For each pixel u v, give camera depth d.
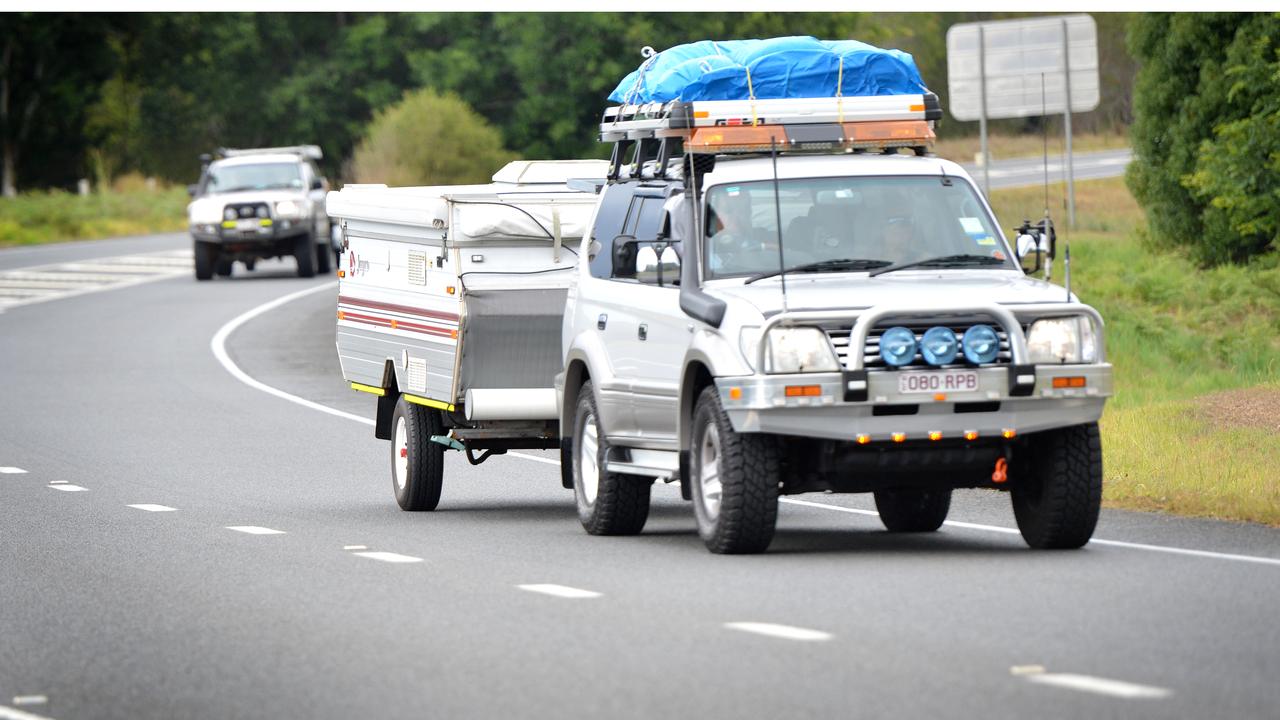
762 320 32.31
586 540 37.72
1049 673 23.08
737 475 33.03
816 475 33.53
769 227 35.28
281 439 59.81
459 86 191.25
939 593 29.05
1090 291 80.81
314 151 143.38
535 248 42.84
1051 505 33.34
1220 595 28.55
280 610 29.98
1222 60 83.50
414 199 43.56
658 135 36.81
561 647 25.83
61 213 199.50
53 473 51.69
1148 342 71.69
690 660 24.58
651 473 36.31
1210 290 76.69
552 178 49.91
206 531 40.22
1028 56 89.00
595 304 39.00
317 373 81.06
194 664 26.02
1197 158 83.44
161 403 70.31
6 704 24.05
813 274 34.59
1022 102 89.25
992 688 22.31
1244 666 23.38
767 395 31.81
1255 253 82.69
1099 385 32.50
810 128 36.69
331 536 39.09
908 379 31.81
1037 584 29.75
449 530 39.91
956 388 31.94
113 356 88.00
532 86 177.75
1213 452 45.19
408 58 195.88
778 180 35.88
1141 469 43.66
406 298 44.91
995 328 32.28
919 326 32.16
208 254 131.50
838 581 30.52
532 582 31.81
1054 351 32.56
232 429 62.47
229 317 106.38
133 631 28.77
